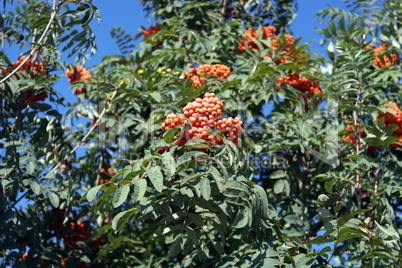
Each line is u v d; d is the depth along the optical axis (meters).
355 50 5.08
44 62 5.54
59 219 6.11
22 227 4.93
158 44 7.49
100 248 6.43
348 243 5.21
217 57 7.07
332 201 4.41
